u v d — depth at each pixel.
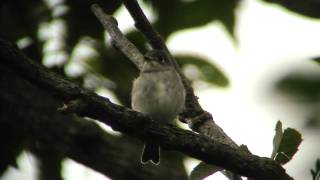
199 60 10.87
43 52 11.20
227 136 7.92
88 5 11.19
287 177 6.51
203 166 6.69
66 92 6.55
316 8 9.24
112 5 10.69
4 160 10.98
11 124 10.85
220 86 10.90
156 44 8.76
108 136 11.09
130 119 6.70
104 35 11.29
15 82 10.86
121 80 11.28
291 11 9.34
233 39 10.91
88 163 10.84
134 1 8.27
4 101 10.74
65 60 11.20
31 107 10.83
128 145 11.13
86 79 11.16
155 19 10.88
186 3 10.85
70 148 10.81
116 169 10.83
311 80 7.81
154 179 10.80
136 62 8.73
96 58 11.34
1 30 11.35
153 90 9.98
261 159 6.57
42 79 6.53
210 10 10.86
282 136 6.45
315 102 7.75
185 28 10.89
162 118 10.04
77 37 11.25
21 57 6.46
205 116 8.23
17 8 11.37
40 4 11.52
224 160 6.63
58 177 11.23
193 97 8.52
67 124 10.84
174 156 11.08
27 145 11.14
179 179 10.90
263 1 9.54
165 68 10.11
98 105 6.59
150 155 10.32
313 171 6.27
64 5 11.44
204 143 6.71
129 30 10.92
